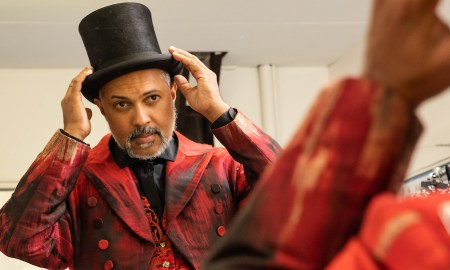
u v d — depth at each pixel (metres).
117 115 1.63
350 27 3.76
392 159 0.44
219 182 1.69
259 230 0.44
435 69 0.42
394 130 0.44
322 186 0.43
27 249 1.55
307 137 0.45
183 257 1.60
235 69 4.32
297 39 3.92
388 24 0.43
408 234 0.40
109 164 1.69
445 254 0.40
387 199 0.43
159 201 1.65
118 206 1.62
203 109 1.62
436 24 0.43
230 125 1.59
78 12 3.43
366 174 0.43
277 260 0.43
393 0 0.43
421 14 0.42
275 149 1.60
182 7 3.44
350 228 0.44
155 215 1.63
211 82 1.65
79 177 1.68
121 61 1.63
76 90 1.62
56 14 3.45
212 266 0.44
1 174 3.99
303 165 0.44
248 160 1.59
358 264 0.42
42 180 1.54
